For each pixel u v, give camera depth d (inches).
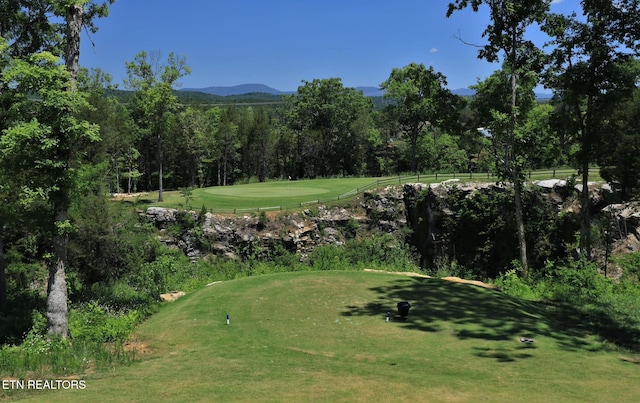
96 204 1074.7
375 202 1813.5
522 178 1091.9
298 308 544.7
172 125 2787.9
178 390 298.8
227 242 1536.7
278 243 1572.3
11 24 834.2
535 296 693.3
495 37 975.0
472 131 1118.4
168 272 991.0
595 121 985.5
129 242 1123.3
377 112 3644.2
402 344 419.2
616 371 350.6
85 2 516.4
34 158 501.7
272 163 3459.6
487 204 1517.0
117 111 2354.8
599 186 1365.7
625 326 502.0
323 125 3368.6
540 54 971.3
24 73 478.9
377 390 299.4
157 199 1819.6
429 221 1689.2
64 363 391.5
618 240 1241.4
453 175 1887.3
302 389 300.2
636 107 1067.3
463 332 456.1
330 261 1109.7
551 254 1364.4
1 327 619.2
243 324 489.7
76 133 503.8
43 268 1109.1
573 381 324.5
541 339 437.7
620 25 887.1
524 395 292.8
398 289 635.5
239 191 2046.0
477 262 1501.0
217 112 3457.2
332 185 2201.0
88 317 556.1
